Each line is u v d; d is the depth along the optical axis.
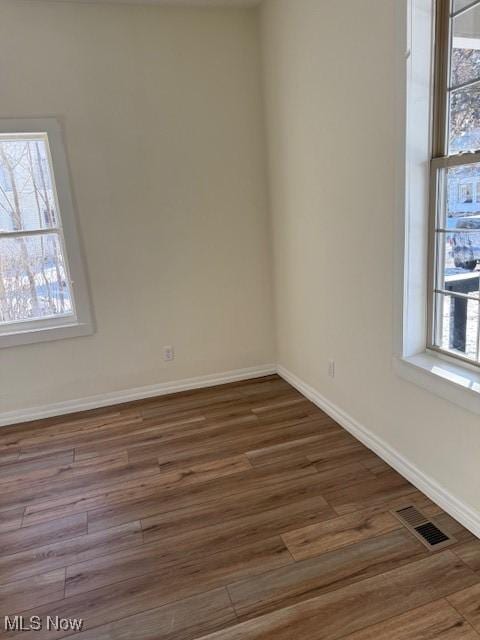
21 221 3.18
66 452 2.84
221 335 3.73
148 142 3.26
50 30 2.95
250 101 3.42
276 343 3.89
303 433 2.86
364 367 2.58
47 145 3.11
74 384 3.42
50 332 3.27
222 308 3.69
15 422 3.31
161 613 1.64
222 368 3.79
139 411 3.36
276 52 3.11
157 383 3.64
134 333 3.50
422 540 1.89
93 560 1.93
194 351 3.68
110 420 3.25
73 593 1.76
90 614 1.66
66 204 3.16
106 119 3.14
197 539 2.00
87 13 2.99
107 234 3.29
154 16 3.11
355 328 2.62
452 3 1.84
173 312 3.56
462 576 1.70
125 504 2.29
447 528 1.95
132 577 1.82
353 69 2.31
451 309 2.08
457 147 1.92
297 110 2.94
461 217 1.95
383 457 2.49
